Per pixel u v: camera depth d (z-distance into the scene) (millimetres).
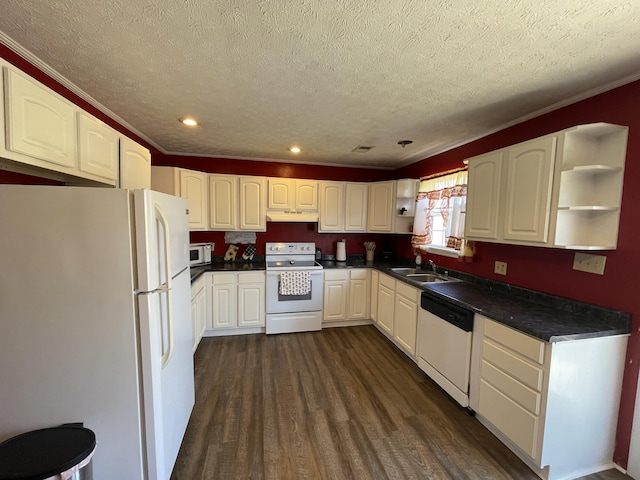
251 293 3551
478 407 1989
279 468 1648
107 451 1314
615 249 1643
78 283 1230
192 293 2857
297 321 3668
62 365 1250
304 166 4188
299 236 4266
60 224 1200
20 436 1184
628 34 1236
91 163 1604
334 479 1584
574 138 1653
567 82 1684
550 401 1526
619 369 1622
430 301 2494
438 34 1273
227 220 3699
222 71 1635
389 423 2029
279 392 2381
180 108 2184
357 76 1672
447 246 3010
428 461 1713
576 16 1136
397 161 4012
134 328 1288
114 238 1238
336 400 2283
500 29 1230
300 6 1107
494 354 1847
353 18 1174
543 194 1735
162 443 1416
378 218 4031
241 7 1119
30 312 1208
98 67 1600
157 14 1169
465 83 1734
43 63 1559
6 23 1233
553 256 2002
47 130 1281
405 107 2115
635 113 1560
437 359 2416
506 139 2432
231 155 3805
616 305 1646
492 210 2131
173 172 3191
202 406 2189
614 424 1663
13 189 1156
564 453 1586
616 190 1623
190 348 2000
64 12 1162
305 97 1970
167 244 1413
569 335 1501
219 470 1629
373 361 2936
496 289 2457
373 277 3797
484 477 1610
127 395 1303
